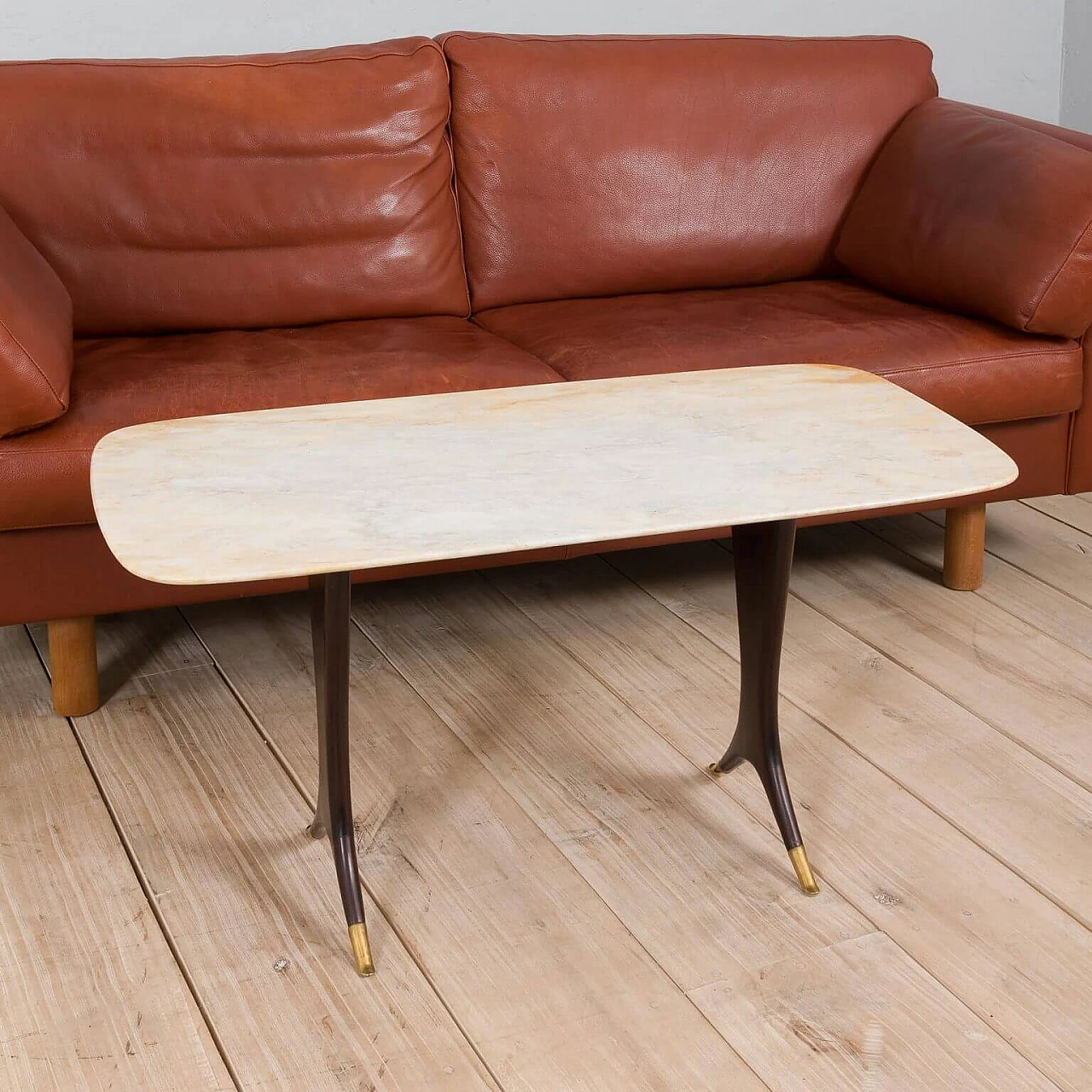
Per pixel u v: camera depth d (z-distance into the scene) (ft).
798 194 8.79
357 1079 4.39
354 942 4.86
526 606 7.70
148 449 4.86
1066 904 5.17
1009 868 5.40
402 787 5.98
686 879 5.36
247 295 7.80
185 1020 4.65
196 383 6.61
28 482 5.99
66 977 4.86
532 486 4.52
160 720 6.51
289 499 4.42
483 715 6.56
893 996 4.72
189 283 7.70
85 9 9.09
